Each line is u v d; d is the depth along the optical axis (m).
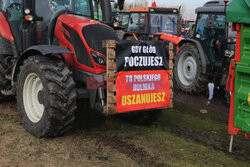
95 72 3.46
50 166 2.79
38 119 3.53
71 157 3.00
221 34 6.00
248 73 2.91
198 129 4.07
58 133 3.42
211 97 5.64
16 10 4.20
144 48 3.47
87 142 3.41
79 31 3.61
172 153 3.20
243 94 2.98
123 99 3.38
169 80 3.71
